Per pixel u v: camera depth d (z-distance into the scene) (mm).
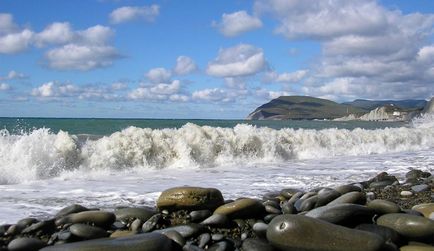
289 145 15609
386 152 18391
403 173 11281
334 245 4336
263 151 14312
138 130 12445
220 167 12070
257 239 4859
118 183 8938
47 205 6660
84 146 11008
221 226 5242
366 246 4312
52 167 9875
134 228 5246
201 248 4617
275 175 10477
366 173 11164
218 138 13562
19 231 4902
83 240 4672
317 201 6195
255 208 5559
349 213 5039
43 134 10516
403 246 4758
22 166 9453
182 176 10125
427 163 13961
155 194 7707
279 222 4625
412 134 22438
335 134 18562
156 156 11961
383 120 117500
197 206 5691
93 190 8047
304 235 4441
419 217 5004
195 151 12680
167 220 5473
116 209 6172
